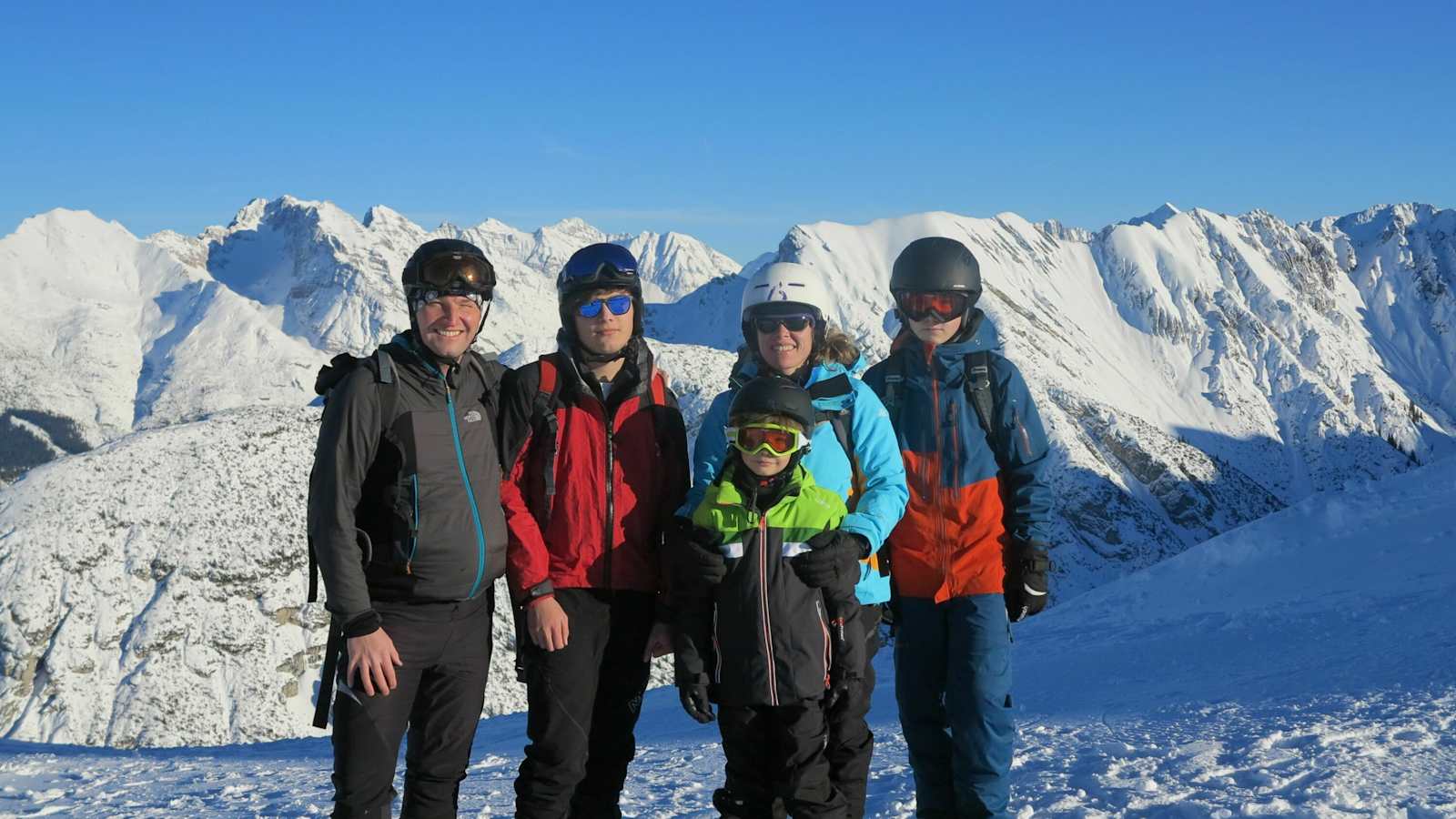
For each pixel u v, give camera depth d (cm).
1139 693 858
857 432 421
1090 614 1438
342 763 365
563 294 414
